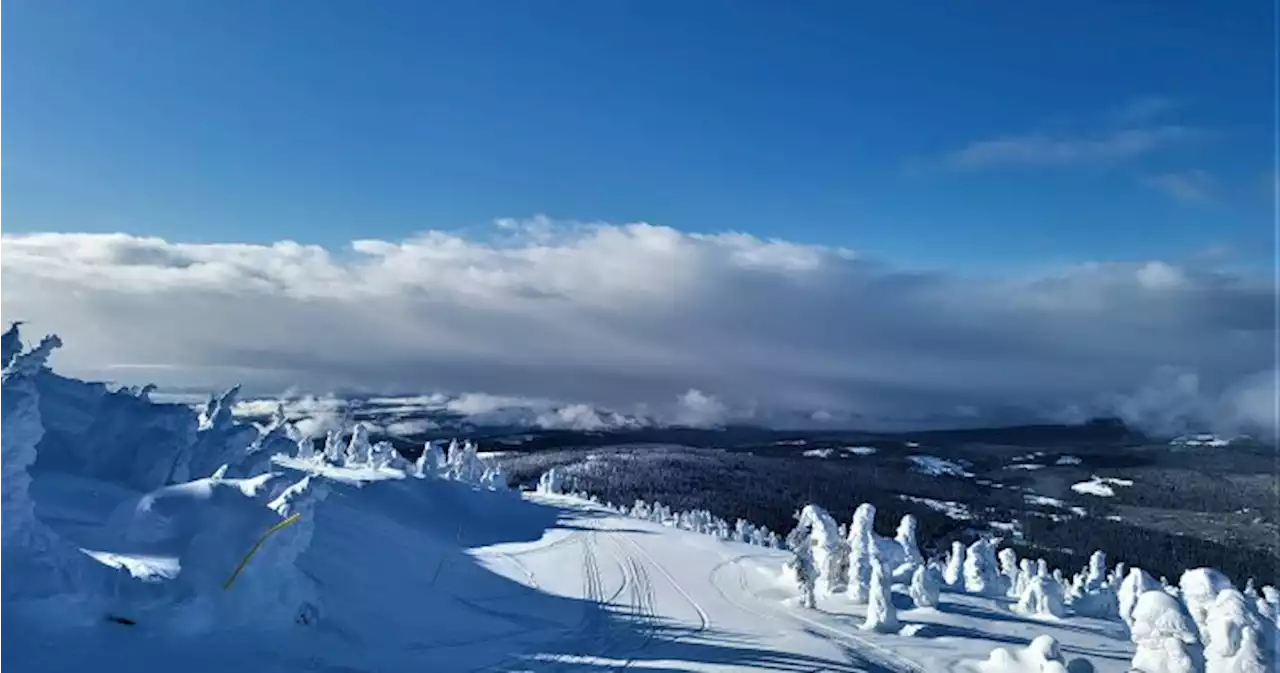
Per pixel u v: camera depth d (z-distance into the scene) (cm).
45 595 2302
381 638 3309
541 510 8881
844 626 4612
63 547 2481
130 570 2581
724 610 4844
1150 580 4884
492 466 11694
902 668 3878
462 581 4816
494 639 3684
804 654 3931
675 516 12781
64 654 2202
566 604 4709
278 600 2864
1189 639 2830
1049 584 5462
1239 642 2694
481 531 7312
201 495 2872
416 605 3934
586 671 3328
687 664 3569
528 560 6050
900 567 5984
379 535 5162
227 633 2638
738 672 3519
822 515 5616
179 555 2742
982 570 6400
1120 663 4344
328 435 9231
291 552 2902
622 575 5750
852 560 5288
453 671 3100
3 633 2152
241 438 3988
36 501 2978
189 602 2577
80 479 3309
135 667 2278
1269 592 5841
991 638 4562
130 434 3538
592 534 7594
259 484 2955
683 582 5644
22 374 2359
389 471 8450
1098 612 5962
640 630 4166
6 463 2316
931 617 4881
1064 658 3806
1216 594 2806
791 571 5719
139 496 3056
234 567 2734
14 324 2717
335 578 3828
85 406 3506
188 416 3697
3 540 2312
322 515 5138
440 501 7900
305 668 2644
